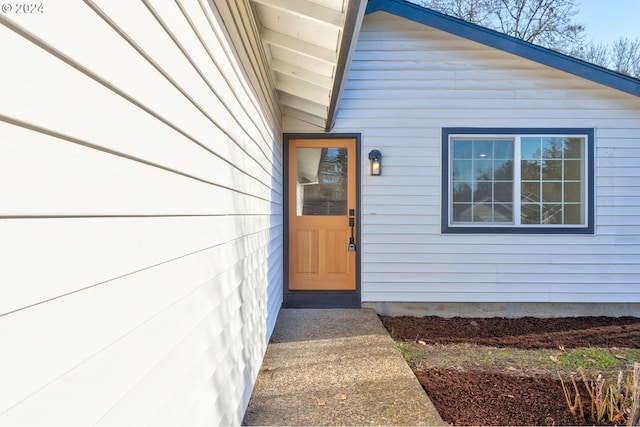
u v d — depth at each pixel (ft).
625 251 13.56
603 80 13.10
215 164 4.65
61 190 1.95
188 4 3.74
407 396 7.05
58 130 1.93
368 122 13.79
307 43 7.68
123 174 2.52
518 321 13.06
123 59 2.54
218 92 4.79
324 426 6.08
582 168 13.62
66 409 1.96
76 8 2.07
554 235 13.55
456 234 13.65
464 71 13.67
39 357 1.80
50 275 1.87
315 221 14.06
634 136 13.55
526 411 6.87
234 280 5.68
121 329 2.47
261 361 8.41
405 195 13.73
